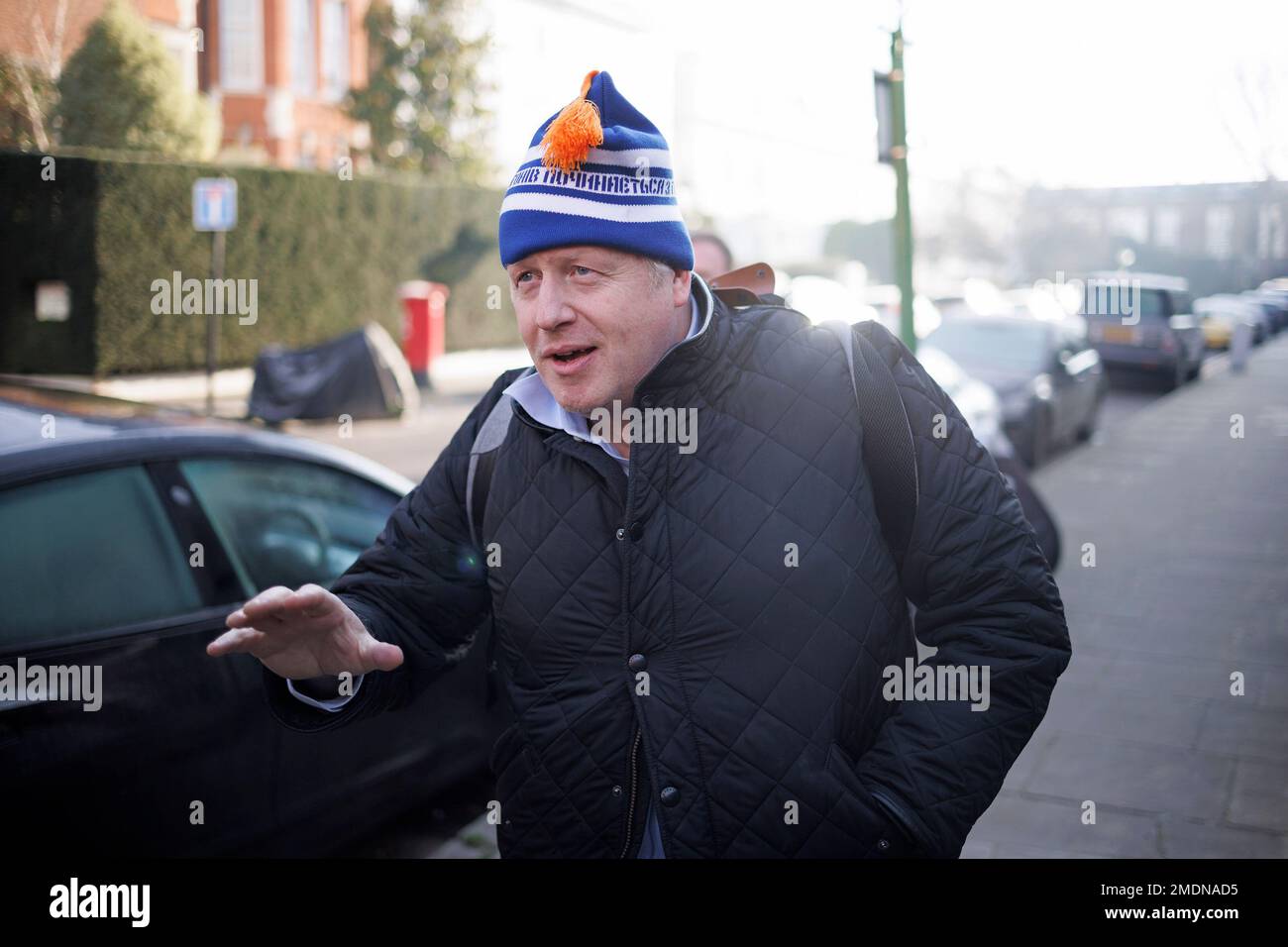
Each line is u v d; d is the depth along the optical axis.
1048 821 3.89
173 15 16.00
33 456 2.86
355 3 27.17
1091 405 12.82
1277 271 37.88
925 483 1.57
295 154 25.94
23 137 14.09
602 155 1.50
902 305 5.43
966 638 1.56
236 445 3.37
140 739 2.82
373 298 19.53
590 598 1.57
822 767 1.50
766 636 1.51
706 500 1.53
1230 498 9.70
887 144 5.35
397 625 1.72
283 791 3.18
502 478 1.65
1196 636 5.89
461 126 25.36
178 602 3.02
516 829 1.66
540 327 1.53
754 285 1.95
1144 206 37.34
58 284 14.66
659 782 1.51
